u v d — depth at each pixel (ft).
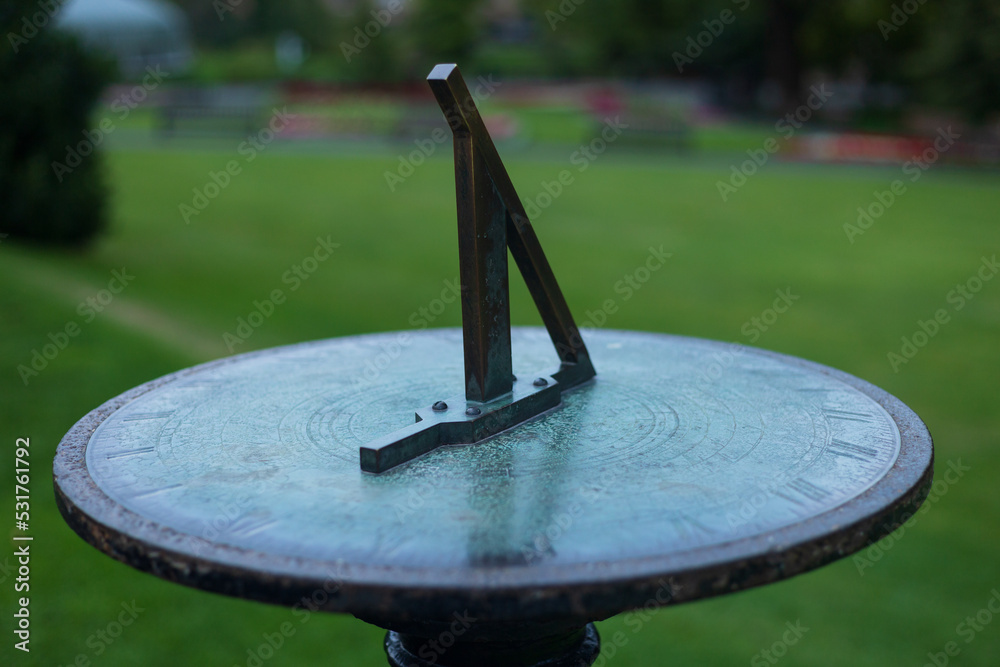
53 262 30.99
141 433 7.97
